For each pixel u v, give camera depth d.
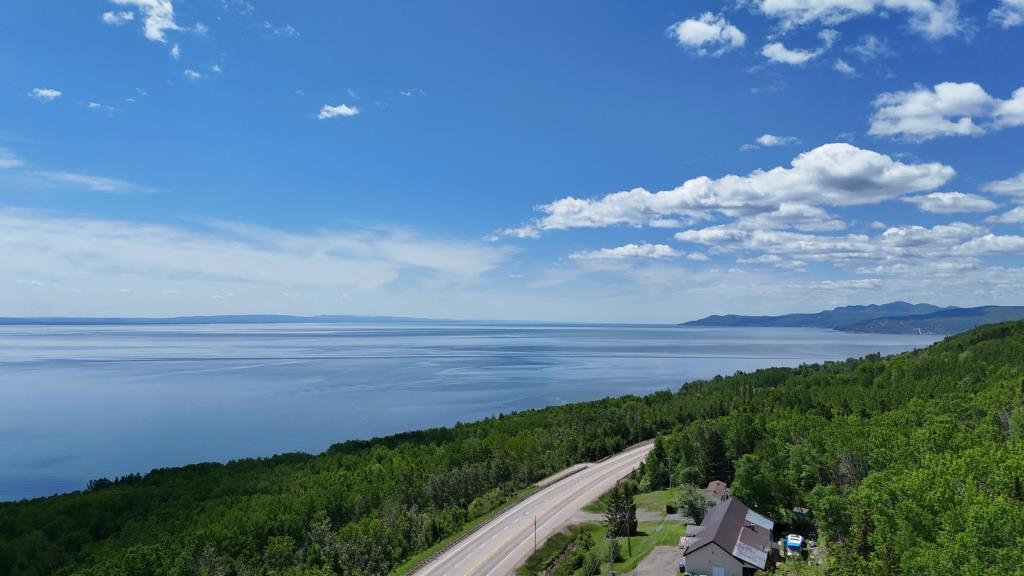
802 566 78.44
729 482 135.12
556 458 171.25
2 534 122.06
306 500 132.00
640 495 132.38
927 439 105.06
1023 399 134.50
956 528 66.62
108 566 101.31
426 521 126.06
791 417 150.00
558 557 101.62
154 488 149.00
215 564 103.50
